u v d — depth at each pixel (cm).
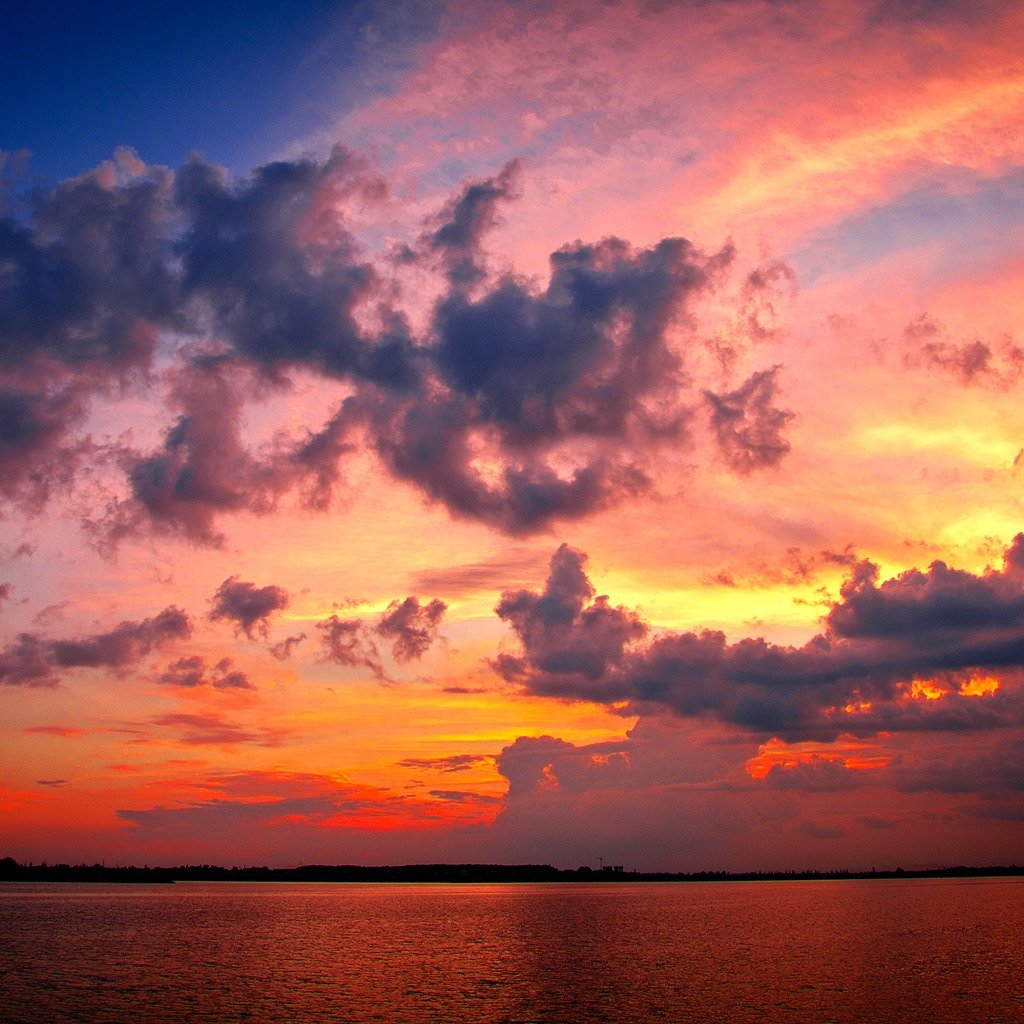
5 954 11881
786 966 10506
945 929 16025
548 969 10462
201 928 16688
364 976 9856
